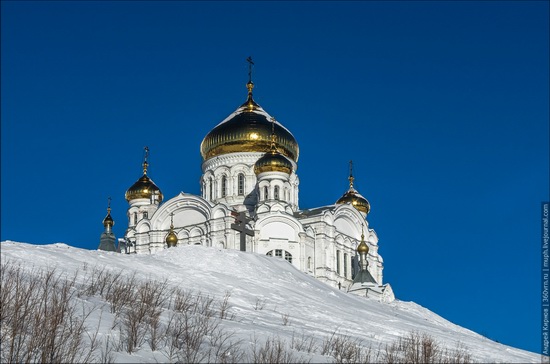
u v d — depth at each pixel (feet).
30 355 90.07
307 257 379.76
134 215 424.05
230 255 177.47
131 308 108.17
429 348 104.58
